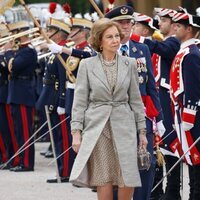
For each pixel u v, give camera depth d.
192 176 13.48
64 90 17.77
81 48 17.39
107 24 11.48
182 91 12.94
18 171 19.28
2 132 20.05
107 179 11.37
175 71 13.02
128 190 11.46
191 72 12.72
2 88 20.09
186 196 15.40
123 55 12.65
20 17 23.52
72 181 11.31
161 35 15.48
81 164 11.27
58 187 16.73
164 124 14.40
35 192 16.14
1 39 19.20
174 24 13.34
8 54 19.80
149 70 12.74
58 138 17.98
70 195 15.73
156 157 13.14
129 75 11.57
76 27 17.39
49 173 18.88
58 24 17.91
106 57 11.58
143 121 11.58
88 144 11.32
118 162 11.37
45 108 18.06
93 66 11.53
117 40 11.48
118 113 11.44
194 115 12.69
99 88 11.43
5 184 17.22
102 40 11.51
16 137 19.66
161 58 14.55
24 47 19.42
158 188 14.80
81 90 11.49
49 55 18.02
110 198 11.41
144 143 11.54
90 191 16.20
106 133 11.41
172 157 14.44
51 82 18.00
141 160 11.49
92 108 11.48
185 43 13.11
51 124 18.30
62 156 17.58
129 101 11.62
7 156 19.98
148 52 12.78
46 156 21.77
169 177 14.50
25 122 19.62
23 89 19.55
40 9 24.83
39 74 22.16
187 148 12.88
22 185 17.05
